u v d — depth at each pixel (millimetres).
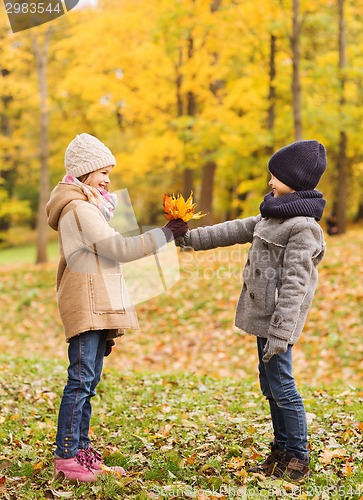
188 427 5391
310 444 4711
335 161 27672
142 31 18703
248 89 17797
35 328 15633
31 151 30578
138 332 14008
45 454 4566
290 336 3752
